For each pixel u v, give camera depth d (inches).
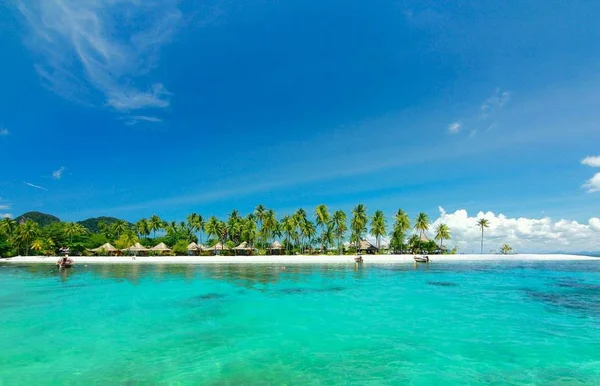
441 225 3740.2
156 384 424.5
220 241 4247.0
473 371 466.0
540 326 693.9
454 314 801.6
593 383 431.2
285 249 3932.1
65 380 437.7
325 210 3750.0
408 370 468.1
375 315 793.6
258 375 450.6
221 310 852.6
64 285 1343.5
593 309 858.8
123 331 661.3
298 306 898.1
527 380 438.9
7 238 3882.9
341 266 2340.1
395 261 2874.0
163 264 2667.3
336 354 530.3
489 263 2723.9
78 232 4212.6
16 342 592.7
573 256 3565.5
